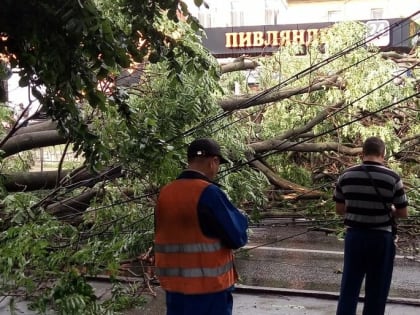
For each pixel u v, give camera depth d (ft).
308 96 29.76
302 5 98.17
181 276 9.51
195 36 20.51
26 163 27.78
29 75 11.93
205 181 9.71
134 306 17.08
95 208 18.66
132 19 12.38
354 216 13.29
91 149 14.19
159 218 9.91
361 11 93.91
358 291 13.53
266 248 29.32
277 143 29.04
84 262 12.71
